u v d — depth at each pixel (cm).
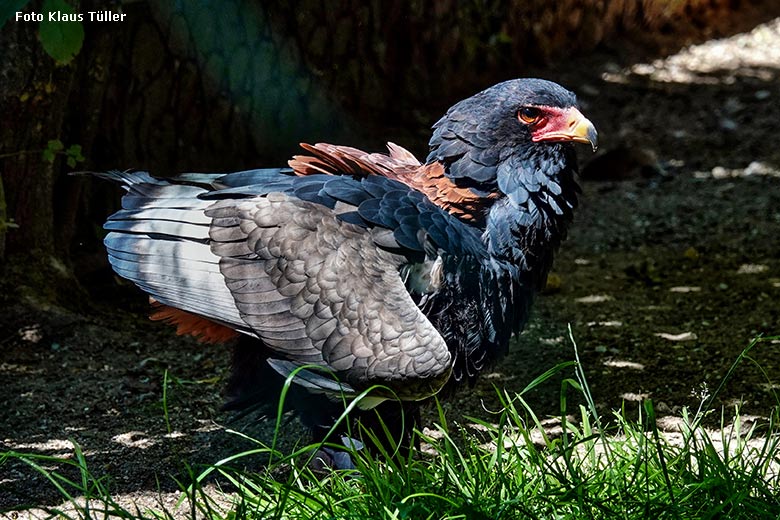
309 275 785
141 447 938
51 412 1002
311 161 861
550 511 723
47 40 788
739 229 1591
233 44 1494
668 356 1153
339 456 841
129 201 830
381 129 1875
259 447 943
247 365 846
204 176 855
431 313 816
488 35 2145
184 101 1460
